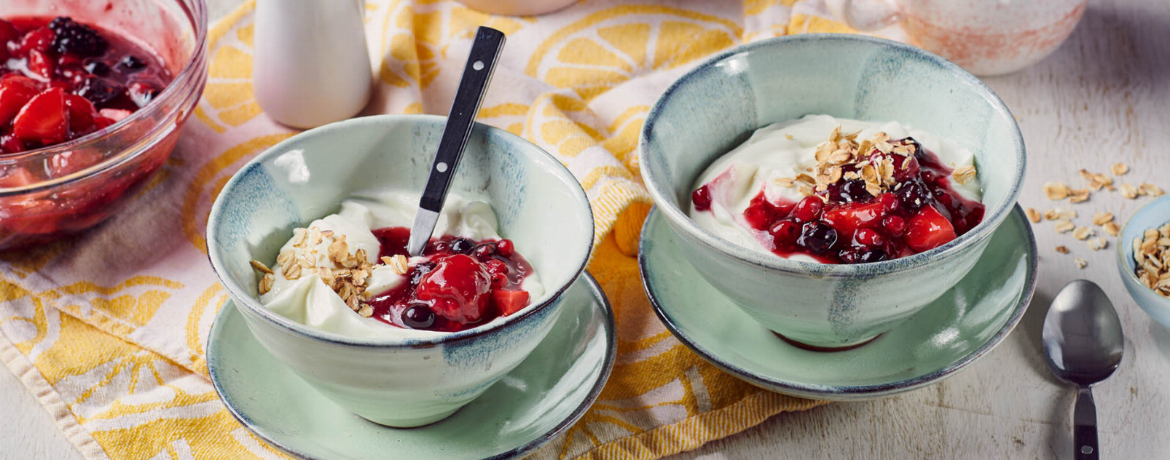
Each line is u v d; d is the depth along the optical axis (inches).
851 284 31.2
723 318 34.3
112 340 35.4
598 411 33.9
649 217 35.2
